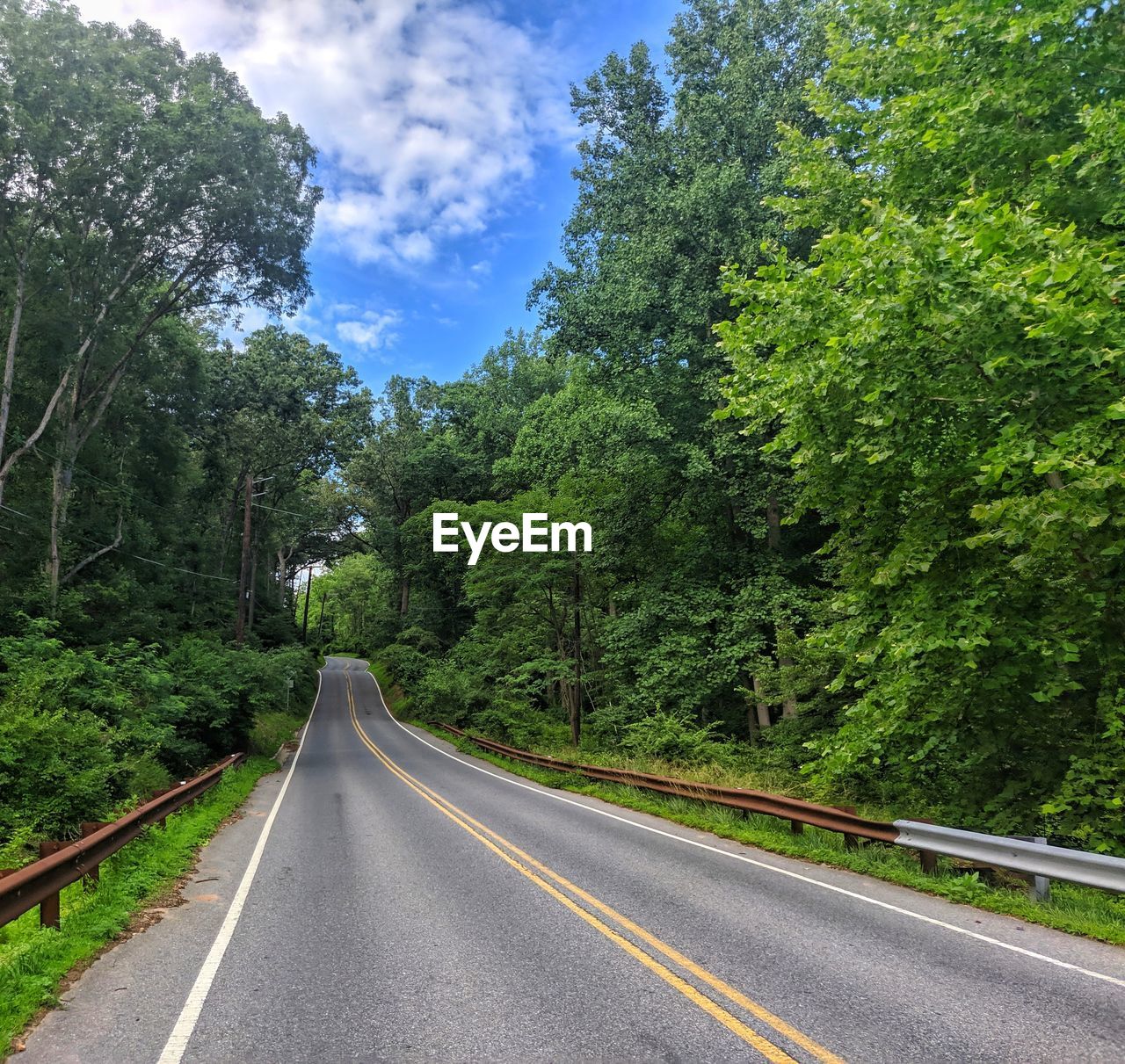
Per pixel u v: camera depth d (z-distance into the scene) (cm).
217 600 5066
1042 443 791
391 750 3136
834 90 1408
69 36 2542
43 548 2828
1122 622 893
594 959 547
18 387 2944
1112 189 896
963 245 721
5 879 533
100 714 1825
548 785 1917
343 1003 473
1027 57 947
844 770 1016
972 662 835
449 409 6022
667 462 2158
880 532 1064
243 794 1722
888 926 632
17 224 2650
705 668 2048
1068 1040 407
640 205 2388
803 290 940
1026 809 980
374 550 7338
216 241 3077
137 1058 402
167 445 3953
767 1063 381
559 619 2959
